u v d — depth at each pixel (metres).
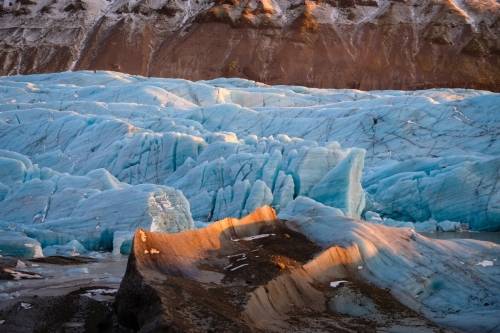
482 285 14.82
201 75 124.81
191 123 42.75
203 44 132.62
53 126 41.72
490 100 41.44
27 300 14.01
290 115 46.53
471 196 31.47
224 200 29.83
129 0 151.62
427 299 14.28
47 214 26.05
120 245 22.53
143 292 11.46
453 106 42.22
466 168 32.09
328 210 24.59
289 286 12.92
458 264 15.43
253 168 31.61
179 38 136.75
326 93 60.75
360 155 30.62
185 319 10.53
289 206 26.20
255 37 132.50
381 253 15.15
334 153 31.83
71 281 16.98
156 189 25.28
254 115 46.12
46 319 12.76
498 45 124.31
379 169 37.53
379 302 13.32
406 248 15.57
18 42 140.62
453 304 14.05
